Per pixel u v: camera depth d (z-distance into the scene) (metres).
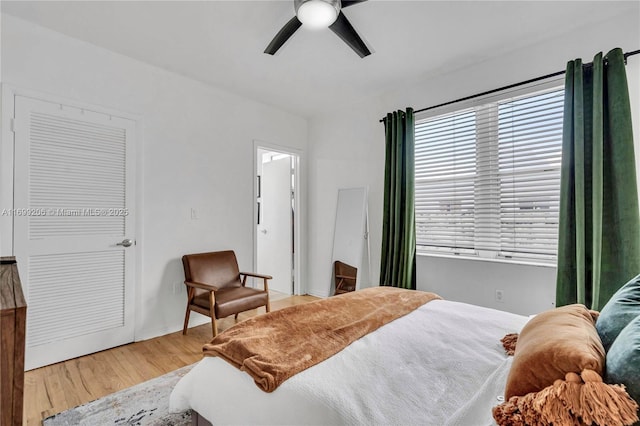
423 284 3.24
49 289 2.36
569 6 2.14
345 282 3.83
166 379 2.13
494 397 0.96
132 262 2.79
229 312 2.73
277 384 1.07
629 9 2.17
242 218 3.67
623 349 0.73
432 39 2.53
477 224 2.96
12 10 2.14
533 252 2.65
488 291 2.82
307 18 1.87
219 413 1.14
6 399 0.89
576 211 2.21
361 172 3.86
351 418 0.91
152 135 2.93
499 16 2.24
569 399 0.69
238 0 2.05
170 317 3.04
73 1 2.05
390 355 1.27
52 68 2.38
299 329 1.50
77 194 2.50
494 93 2.81
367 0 1.95
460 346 1.36
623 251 2.07
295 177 4.45
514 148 2.75
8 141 2.20
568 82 2.31
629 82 2.19
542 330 1.03
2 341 0.89
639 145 2.15
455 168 3.11
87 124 2.55
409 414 0.93
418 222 3.38
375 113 3.72
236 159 3.62
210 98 3.39
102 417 1.71
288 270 4.48
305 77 3.21
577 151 2.23
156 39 2.51
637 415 0.63
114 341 2.67
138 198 2.83
